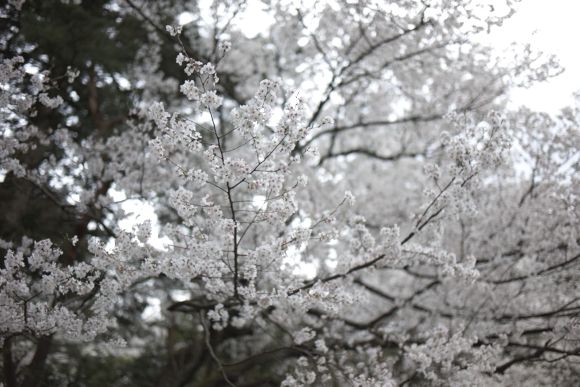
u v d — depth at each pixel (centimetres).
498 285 752
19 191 652
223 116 916
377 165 1074
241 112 408
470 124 621
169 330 1063
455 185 535
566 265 716
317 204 860
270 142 436
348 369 628
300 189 812
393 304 887
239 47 923
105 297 483
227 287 532
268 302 494
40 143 672
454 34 768
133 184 697
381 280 1027
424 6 716
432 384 634
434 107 930
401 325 852
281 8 812
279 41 945
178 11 824
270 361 980
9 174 653
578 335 641
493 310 754
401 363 752
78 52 659
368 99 1009
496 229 785
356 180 1051
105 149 716
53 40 632
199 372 1142
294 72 955
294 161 451
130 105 783
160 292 831
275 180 426
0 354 669
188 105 854
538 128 766
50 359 849
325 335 779
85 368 875
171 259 480
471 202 541
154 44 815
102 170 727
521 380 733
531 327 736
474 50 805
